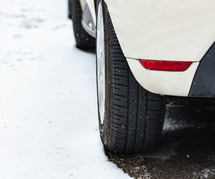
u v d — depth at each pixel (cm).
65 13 660
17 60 407
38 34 525
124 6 165
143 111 187
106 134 200
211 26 152
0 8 716
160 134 201
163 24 157
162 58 161
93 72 357
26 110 274
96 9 237
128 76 182
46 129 243
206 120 253
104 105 202
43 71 365
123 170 195
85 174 192
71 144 222
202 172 191
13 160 207
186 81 163
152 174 191
